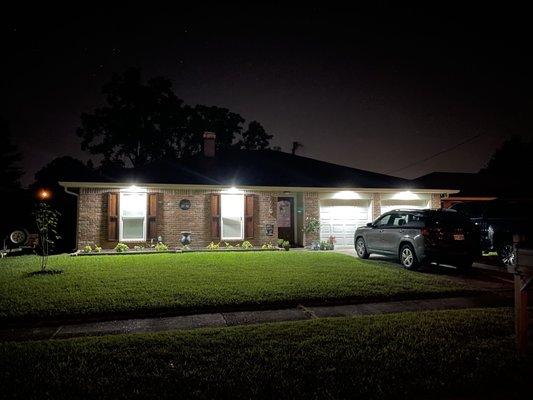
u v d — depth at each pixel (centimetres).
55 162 2947
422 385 376
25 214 1677
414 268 1078
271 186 1652
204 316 638
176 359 437
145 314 638
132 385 375
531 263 441
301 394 357
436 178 2581
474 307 707
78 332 555
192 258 1264
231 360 433
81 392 360
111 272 978
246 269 1033
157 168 1795
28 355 447
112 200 1520
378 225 1251
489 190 2388
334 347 476
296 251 1529
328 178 1894
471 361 434
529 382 386
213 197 1612
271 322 608
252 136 3966
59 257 1301
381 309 690
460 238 1060
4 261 1216
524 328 455
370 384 379
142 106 3578
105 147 3562
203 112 3816
